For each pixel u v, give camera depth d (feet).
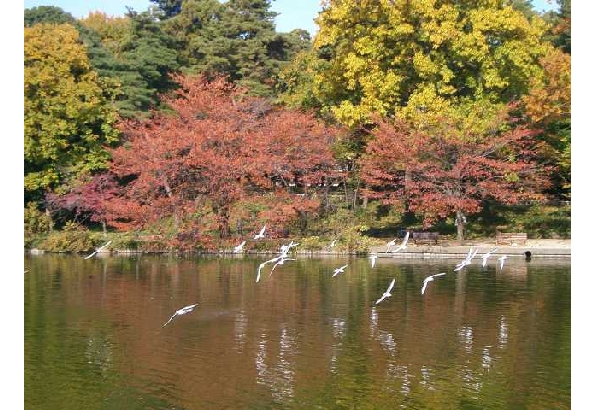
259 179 150.00
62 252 148.87
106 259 138.21
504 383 60.29
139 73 191.62
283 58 222.48
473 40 144.77
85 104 169.17
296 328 78.95
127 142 172.65
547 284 102.94
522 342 72.23
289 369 64.44
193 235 144.36
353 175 167.84
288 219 148.46
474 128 141.49
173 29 222.89
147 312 87.35
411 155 143.33
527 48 151.23
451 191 146.92
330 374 62.85
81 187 162.20
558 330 76.43
